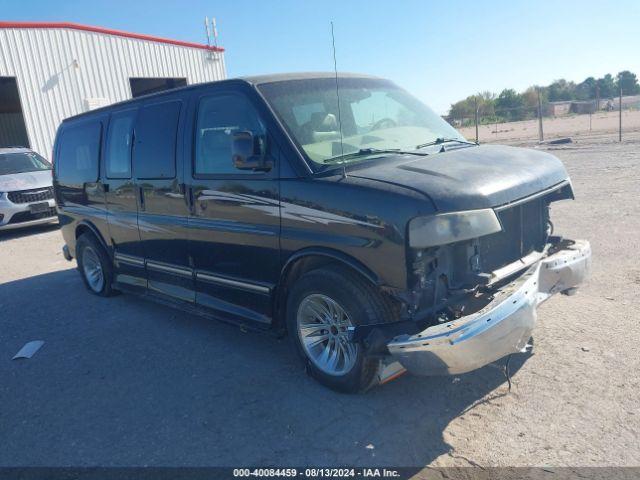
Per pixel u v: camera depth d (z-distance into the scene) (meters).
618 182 11.20
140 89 23.56
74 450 3.53
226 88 4.41
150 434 3.63
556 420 3.38
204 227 4.65
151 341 5.26
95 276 6.95
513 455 3.10
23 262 9.37
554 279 3.75
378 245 3.39
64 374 4.69
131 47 20.19
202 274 4.84
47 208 11.93
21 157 13.20
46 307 6.64
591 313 4.86
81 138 6.50
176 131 4.87
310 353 4.04
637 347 4.18
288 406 3.81
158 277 5.55
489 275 3.42
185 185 4.77
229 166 4.38
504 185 3.54
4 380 4.68
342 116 4.40
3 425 3.93
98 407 4.06
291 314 4.04
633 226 7.61
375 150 4.05
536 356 4.18
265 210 4.06
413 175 3.52
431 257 3.38
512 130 34.31
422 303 3.39
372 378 3.71
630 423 3.29
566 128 32.00
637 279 5.58
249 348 4.89
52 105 18.48
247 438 3.48
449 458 3.12
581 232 7.55
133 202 5.55
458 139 4.75
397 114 4.80
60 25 18.45
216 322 5.64
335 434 3.44
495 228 3.34
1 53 17.38
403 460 3.14
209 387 4.20
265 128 4.05
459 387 3.86
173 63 21.47
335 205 3.59
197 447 3.44
